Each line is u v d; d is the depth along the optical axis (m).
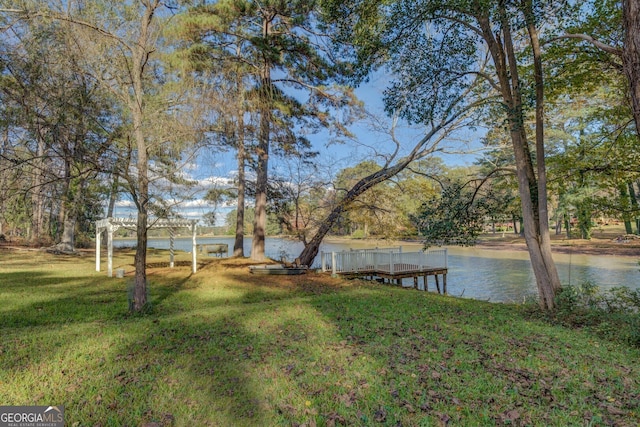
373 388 3.73
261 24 15.90
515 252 30.91
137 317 7.24
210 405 3.40
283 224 19.78
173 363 4.42
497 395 3.58
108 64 7.64
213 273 14.21
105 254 22.05
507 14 6.61
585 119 10.73
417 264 15.40
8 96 7.20
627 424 3.04
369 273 15.18
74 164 8.08
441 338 5.50
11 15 7.44
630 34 2.94
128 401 3.45
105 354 4.71
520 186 8.51
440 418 3.15
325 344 5.20
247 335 5.66
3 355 4.62
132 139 8.20
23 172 7.95
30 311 7.53
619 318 6.85
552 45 8.77
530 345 5.23
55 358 4.54
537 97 8.31
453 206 9.89
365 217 17.11
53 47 7.30
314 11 13.86
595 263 21.38
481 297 14.12
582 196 11.64
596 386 3.80
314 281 13.05
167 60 9.77
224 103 9.05
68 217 20.89
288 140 17.27
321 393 3.63
